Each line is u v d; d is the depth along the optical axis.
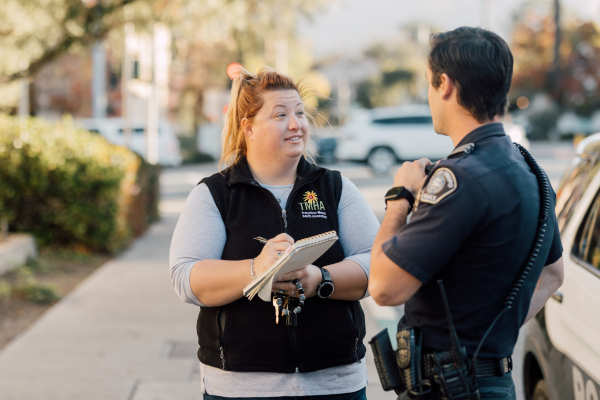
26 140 7.54
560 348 2.66
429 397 1.77
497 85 1.74
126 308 5.98
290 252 1.82
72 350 4.81
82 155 7.81
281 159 2.22
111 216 8.25
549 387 2.75
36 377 4.27
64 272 7.32
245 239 2.15
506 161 1.73
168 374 4.37
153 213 11.75
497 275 1.71
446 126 1.84
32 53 9.32
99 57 25.38
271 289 1.99
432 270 1.66
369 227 2.28
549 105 40.78
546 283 1.98
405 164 1.88
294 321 2.07
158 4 9.17
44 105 25.53
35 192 7.68
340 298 2.13
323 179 2.28
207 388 2.17
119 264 7.96
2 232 7.56
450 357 1.72
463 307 1.73
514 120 40.28
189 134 30.94
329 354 2.12
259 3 9.77
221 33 9.86
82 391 4.06
